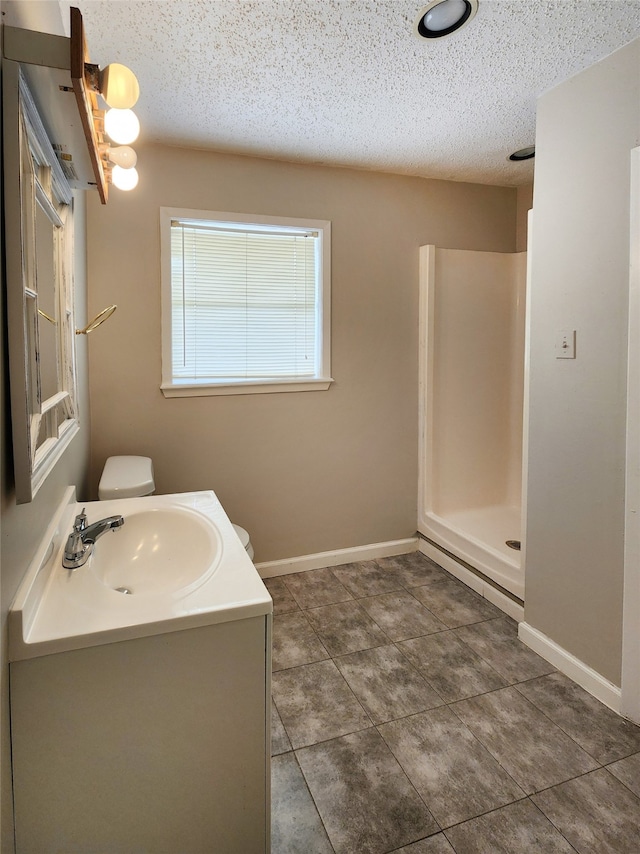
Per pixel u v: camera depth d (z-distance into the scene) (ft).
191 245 8.40
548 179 6.50
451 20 5.08
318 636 7.45
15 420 2.75
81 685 3.04
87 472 7.47
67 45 2.73
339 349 9.48
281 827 4.46
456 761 5.18
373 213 9.46
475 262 10.19
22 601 2.93
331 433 9.61
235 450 8.93
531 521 7.05
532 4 4.78
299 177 8.85
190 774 3.36
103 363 7.93
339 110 6.93
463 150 8.39
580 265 6.09
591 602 6.16
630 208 5.43
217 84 6.23
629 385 5.49
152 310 8.11
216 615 3.25
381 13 4.91
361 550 10.08
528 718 5.78
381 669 6.68
